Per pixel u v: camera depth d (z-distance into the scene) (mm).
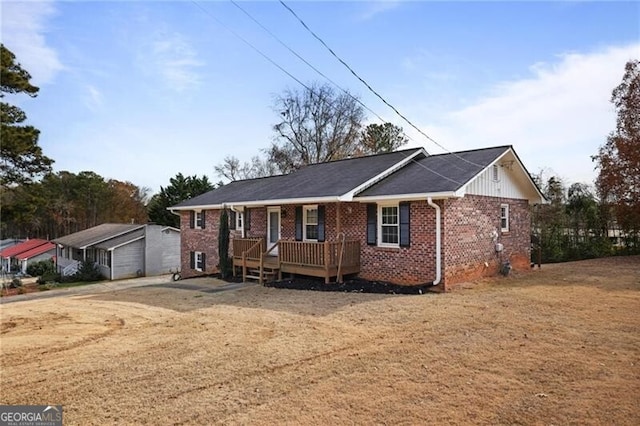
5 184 25297
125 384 5547
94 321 10070
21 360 6855
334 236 15305
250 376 5699
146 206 59781
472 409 4520
